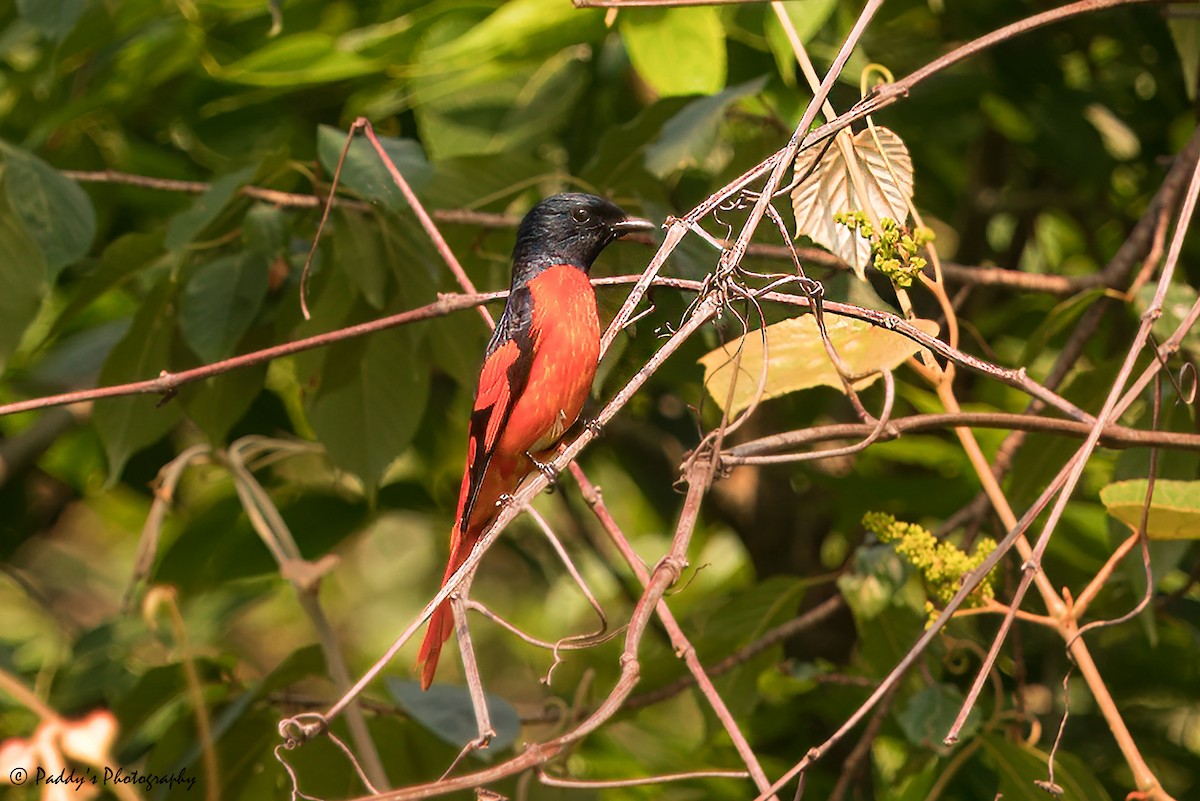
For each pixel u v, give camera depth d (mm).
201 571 10445
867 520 6062
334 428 7855
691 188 9656
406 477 12531
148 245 7906
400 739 8102
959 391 10305
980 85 10031
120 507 14969
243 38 10336
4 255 7086
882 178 5457
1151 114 10953
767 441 5148
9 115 10805
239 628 16703
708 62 7867
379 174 6801
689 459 5023
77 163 10445
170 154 10820
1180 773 9430
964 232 11500
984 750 7734
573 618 13836
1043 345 7848
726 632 8594
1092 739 9398
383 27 8891
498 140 9883
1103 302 7727
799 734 10031
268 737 8047
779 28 6707
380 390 7883
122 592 16109
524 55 8781
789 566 11820
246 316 7570
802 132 4836
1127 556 7000
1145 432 5117
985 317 10445
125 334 7934
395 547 17500
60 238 7223
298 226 8344
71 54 9344
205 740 6879
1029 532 8227
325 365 7855
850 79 8211
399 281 7719
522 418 5949
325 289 7828
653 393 11805
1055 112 10141
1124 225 11180
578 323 5949
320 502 10891
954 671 8047
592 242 6289
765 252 5766
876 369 5477
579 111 10523
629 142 8125
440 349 8094
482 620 15906
